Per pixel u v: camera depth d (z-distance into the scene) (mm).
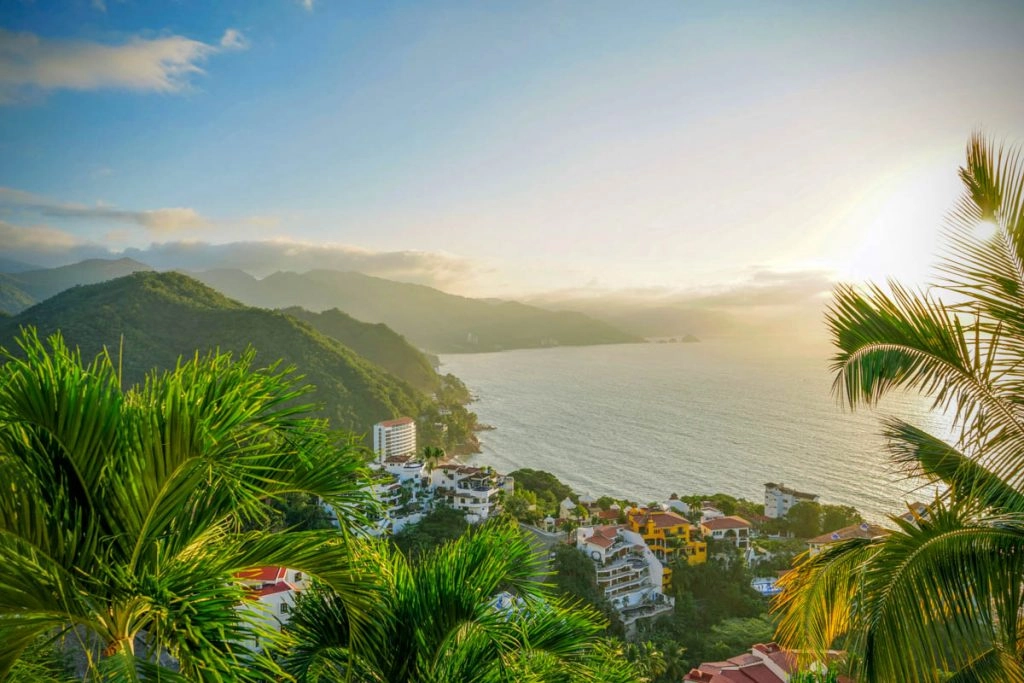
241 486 2721
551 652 4355
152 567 2645
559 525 51031
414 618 4082
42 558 2418
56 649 2955
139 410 2650
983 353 4871
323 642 4039
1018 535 4734
